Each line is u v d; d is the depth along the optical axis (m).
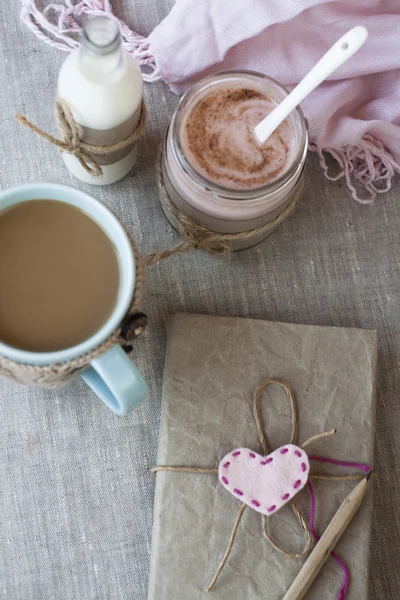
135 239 0.75
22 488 0.72
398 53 0.75
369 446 0.72
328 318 0.76
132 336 0.62
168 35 0.72
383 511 0.74
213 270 0.76
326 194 0.77
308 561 0.69
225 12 0.71
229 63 0.76
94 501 0.72
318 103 0.76
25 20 0.75
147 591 0.71
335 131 0.76
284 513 0.70
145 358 0.74
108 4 0.75
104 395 0.65
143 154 0.76
